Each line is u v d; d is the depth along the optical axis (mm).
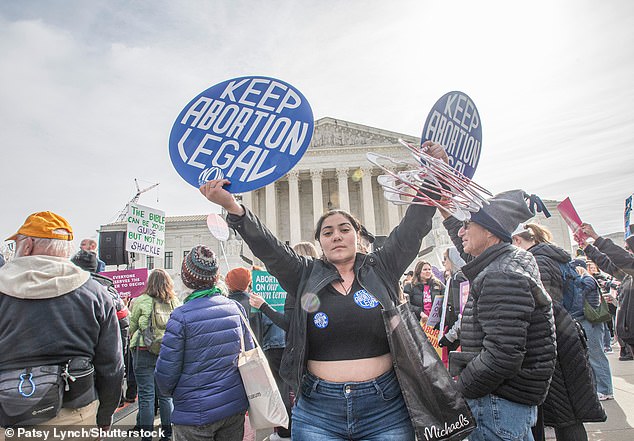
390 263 2449
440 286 7207
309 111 2307
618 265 4188
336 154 46094
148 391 5039
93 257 5168
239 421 3281
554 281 3631
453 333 4324
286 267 2428
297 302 2338
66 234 2773
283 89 2348
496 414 2400
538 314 2408
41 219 2699
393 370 2225
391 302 2240
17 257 2605
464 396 2352
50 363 2408
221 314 3281
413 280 7664
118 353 2771
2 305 2400
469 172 2803
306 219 50031
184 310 3219
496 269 2412
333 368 2176
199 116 2361
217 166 2316
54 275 2518
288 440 4918
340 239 2373
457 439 2004
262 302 4809
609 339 9336
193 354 3111
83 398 2520
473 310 2545
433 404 2027
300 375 2188
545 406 2988
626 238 4891
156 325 5031
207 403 3033
